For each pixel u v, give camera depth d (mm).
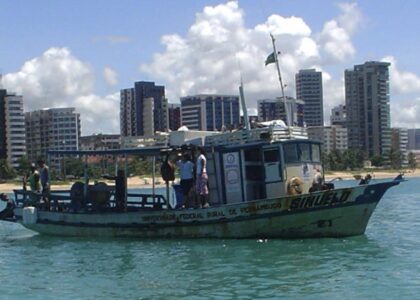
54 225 34812
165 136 35844
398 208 57781
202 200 31000
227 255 26578
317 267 23656
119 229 32562
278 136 31031
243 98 32031
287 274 22609
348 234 30266
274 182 30734
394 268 23234
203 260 25672
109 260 26641
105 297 20109
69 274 24016
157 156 34594
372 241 29703
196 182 31062
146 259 26422
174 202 36031
